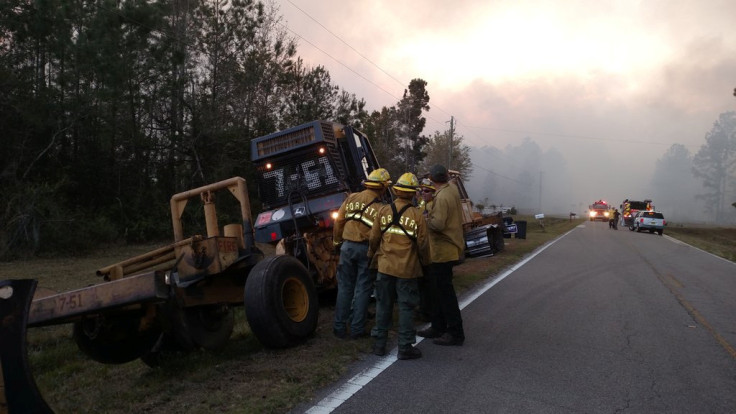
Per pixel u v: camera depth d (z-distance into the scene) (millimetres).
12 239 15508
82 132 20031
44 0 16812
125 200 21000
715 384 4539
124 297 3881
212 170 22297
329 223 7188
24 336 2705
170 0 20422
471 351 5465
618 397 4207
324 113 26000
